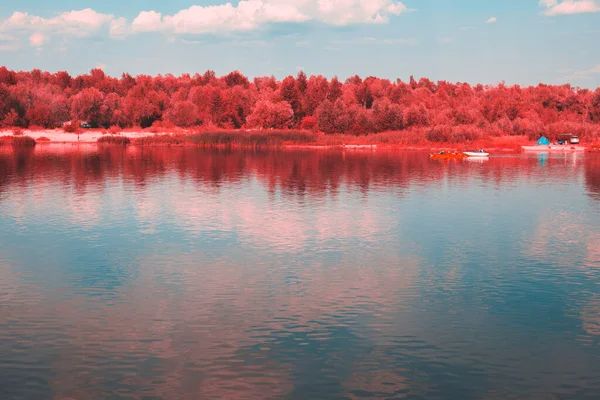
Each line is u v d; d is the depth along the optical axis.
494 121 159.38
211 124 168.12
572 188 53.56
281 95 183.75
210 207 41.47
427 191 50.88
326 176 62.12
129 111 175.00
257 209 40.81
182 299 21.83
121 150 103.06
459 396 14.95
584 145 121.69
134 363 16.56
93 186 52.19
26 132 142.00
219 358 16.92
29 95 161.62
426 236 32.66
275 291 22.84
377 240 31.61
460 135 122.56
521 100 188.25
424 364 16.64
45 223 35.22
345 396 14.90
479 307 21.16
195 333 18.67
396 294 22.58
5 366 16.33
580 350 17.56
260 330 18.94
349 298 22.06
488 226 35.47
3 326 19.11
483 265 26.73
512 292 22.88
